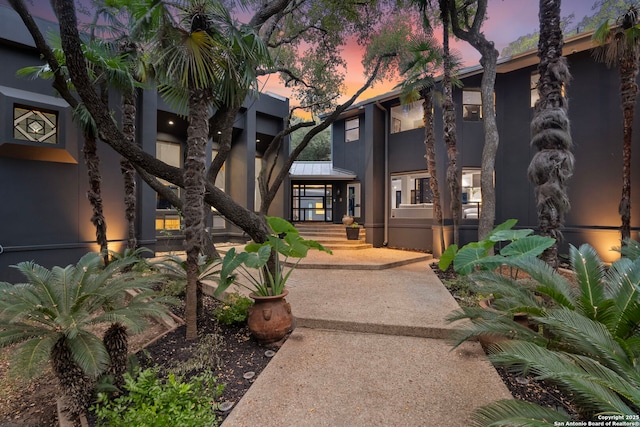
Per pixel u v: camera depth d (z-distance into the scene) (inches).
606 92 301.3
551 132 184.7
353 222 473.7
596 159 306.0
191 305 145.8
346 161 531.2
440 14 308.8
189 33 134.3
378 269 291.4
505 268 275.0
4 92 252.5
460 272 144.9
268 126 492.7
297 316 161.2
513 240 159.9
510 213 356.8
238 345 140.5
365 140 448.5
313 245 149.1
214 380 104.9
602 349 74.2
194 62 135.6
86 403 96.3
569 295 112.3
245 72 157.9
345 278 257.4
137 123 344.5
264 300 141.1
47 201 281.1
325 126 316.5
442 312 167.8
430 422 87.5
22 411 106.1
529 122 347.3
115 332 110.3
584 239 310.5
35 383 122.4
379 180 446.3
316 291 214.1
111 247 319.0
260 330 136.0
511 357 76.3
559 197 182.7
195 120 146.3
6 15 256.2
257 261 135.6
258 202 506.9
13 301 100.7
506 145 361.1
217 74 151.4
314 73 360.5
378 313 166.1
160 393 85.8
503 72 359.3
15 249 263.9
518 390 104.8
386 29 333.1
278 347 138.7
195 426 80.0
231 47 145.4
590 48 301.4
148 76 213.9
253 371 118.4
